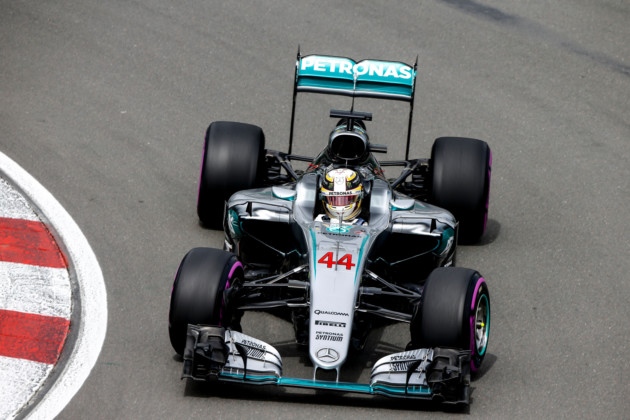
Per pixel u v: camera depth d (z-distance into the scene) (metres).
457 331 28.97
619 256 40.09
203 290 29.52
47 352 31.69
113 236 39.22
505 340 33.94
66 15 59.81
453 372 28.11
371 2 63.69
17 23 58.44
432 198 38.62
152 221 40.62
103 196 42.16
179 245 39.06
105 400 29.64
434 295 29.50
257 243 35.97
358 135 35.53
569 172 47.06
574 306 36.38
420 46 58.69
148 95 51.94
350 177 33.59
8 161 44.19
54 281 35.69
